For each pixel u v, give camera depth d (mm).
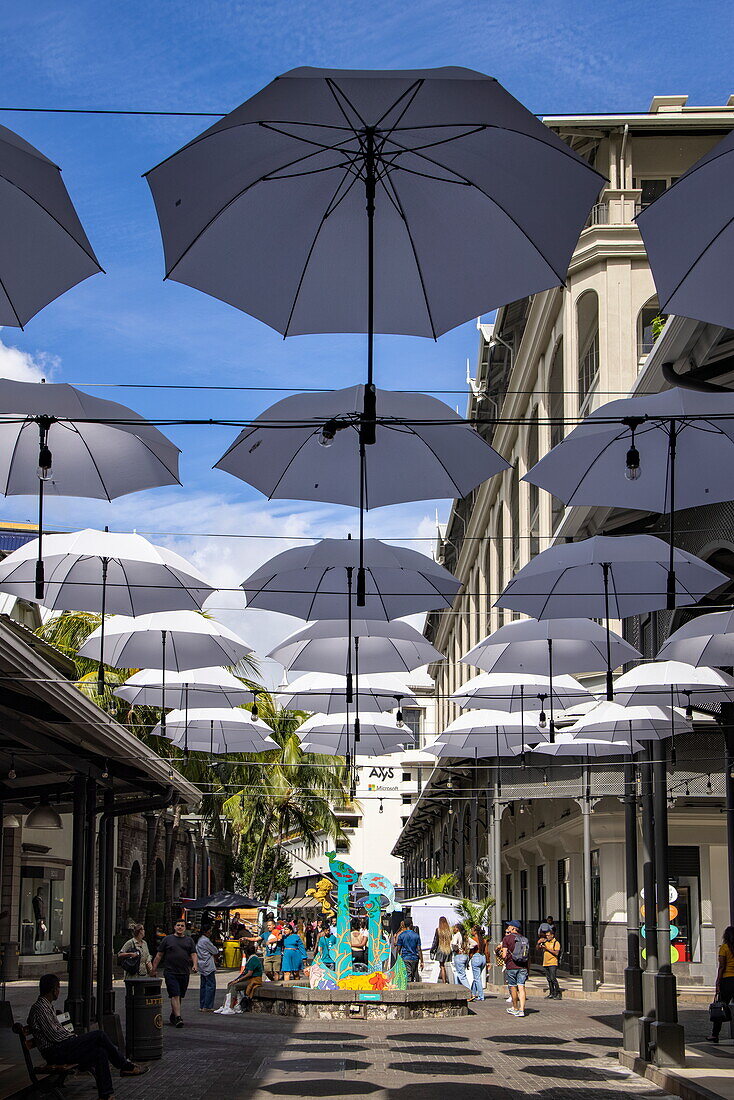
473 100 6062
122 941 36500
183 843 52812
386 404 10539
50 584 14883
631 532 22359
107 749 14969
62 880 34844
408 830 70812
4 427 10930
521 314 36969
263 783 44219
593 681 27891
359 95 6117
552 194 6570
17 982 30141
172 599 15289
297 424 8047
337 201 7023
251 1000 24250
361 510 9797
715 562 19328
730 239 6770
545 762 30781
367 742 25547
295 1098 13555
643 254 30203
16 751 14500
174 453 11234
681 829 29297
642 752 18141
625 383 29578
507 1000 27391
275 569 14898
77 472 11219
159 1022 16641
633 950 17688
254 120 6195
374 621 17766
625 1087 14641
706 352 15914
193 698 20500
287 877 58000
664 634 21547
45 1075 12703
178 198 6766
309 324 7676
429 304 7496
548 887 38281
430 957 33344
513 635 17484
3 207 6727
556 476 12492
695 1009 25578
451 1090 14219
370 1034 20297
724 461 11906
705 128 31141
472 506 50000
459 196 6855
